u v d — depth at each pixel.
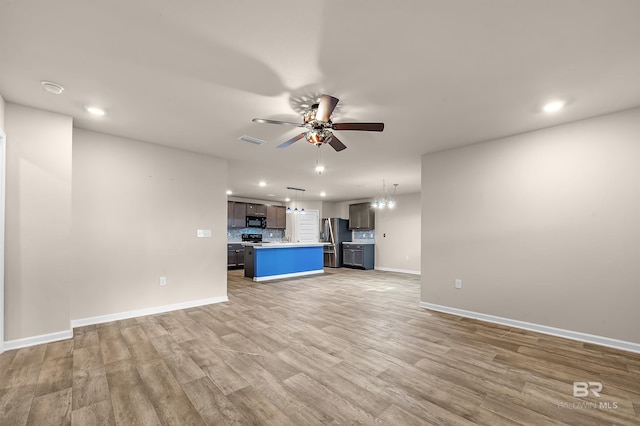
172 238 4.11
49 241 2.88
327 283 6.46
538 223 3.34
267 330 3.28
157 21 1.68
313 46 1.92
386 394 1.99
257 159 4.79
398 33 1.79
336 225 9.73
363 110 2.89
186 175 4.29
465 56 2.02
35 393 1.97
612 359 2.56
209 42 1.88
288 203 10.59
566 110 2.86
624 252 2.82
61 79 2.32
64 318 2.94
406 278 7.25
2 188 2.60
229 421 1.70
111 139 3.64
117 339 2.96
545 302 3.26
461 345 2.87
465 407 1.85
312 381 2.16
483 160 3.82
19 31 1.75
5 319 2.66
